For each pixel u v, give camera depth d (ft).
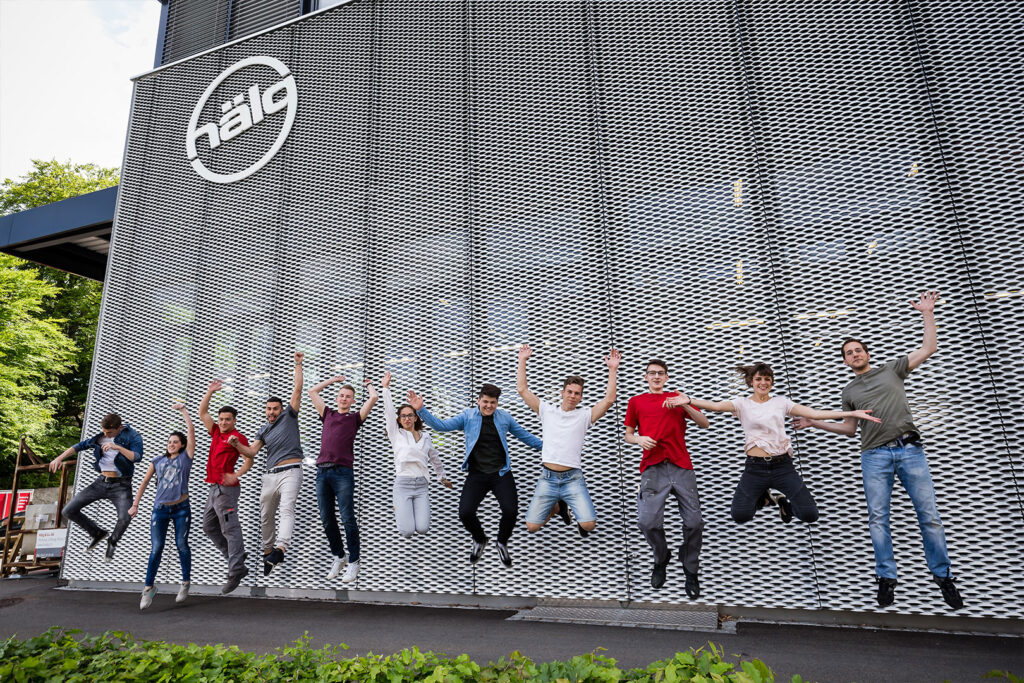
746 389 16.72
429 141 21.85
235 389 22.17
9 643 11.53
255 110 24.91
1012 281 15.24
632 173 19.26
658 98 19.60
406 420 17.25
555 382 18.45
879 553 12.62
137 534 22.02
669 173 18.90
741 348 17.04
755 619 15.21
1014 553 13.96
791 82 18.40
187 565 19.02
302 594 19.44
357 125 23.06
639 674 8.15
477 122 21.39
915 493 12.66
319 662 10.27
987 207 15.85
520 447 18.21
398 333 20.57
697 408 16.08
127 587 21.70
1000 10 16.88
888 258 16.37
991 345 15.06
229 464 18.94
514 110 21.06
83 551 22.71
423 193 21.47
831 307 16.53
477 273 20.12
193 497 21.54
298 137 23.84
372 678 8.78
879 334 15.98
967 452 14.73
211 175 24.98
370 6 24.14
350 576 17.84
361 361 20.74
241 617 16.67
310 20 25.03
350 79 23.68
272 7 28.43
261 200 23.80
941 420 15.07
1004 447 14.49
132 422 23.41
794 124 18.08
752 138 18.38
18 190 89.66
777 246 17.39
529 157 20.48
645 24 20.26
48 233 30.45
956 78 16.90
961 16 17.20
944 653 12.12
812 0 18.69
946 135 16.65
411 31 23.26
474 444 15.84
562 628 14.48
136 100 27.78
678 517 16.55
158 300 24.50
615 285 18.60
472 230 20.52
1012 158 15.96
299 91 24.34
